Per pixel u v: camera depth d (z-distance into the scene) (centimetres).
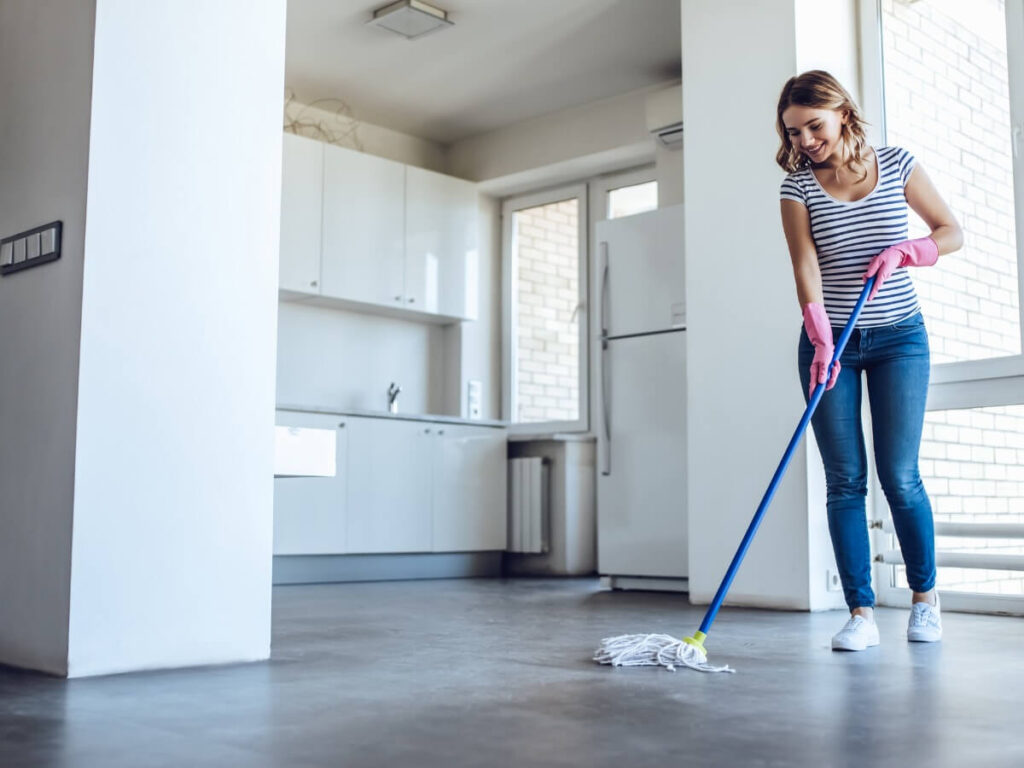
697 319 430
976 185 400
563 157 636
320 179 591
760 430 408
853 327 275
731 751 155
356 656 262
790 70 409
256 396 261
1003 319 388
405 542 575
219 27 261
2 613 250
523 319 671
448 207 654
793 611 389
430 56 569
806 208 284
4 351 257
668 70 583
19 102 262
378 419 568
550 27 535
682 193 569
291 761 149
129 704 195
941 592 401
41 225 247
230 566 252
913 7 426
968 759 149
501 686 215
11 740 164
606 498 512
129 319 239
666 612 383
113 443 235
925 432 412
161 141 248
